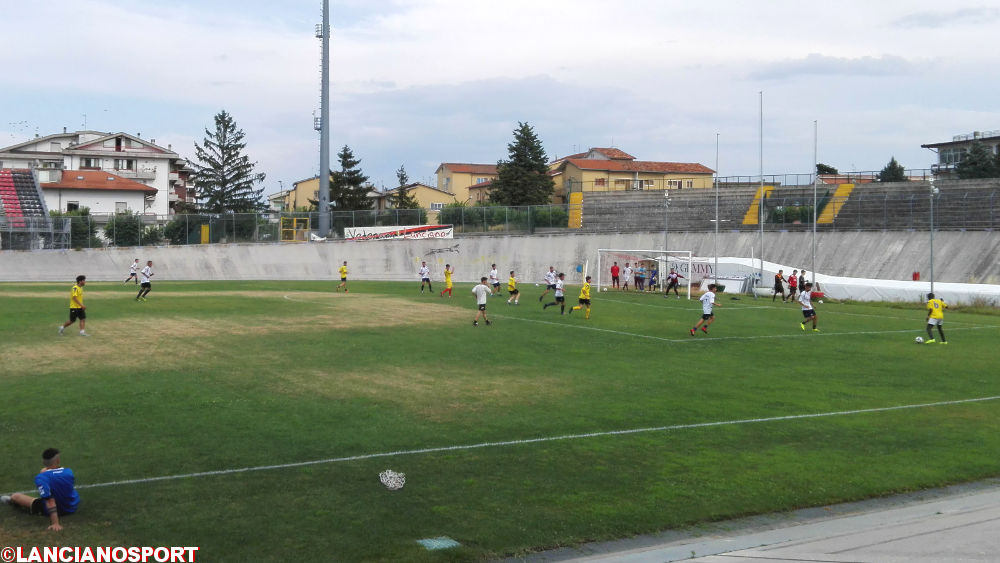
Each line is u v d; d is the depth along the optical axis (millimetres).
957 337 30984
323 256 71062
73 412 15750
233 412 16031
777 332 31531
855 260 60219
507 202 94938
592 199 79750
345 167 105938
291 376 20125
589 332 30391
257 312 35875
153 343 25500
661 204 76250
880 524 10719
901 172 81750
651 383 20141
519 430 15070
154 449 13289
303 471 12281
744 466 13156
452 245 71438
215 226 73875
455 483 11914
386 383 19438
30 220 68375
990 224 58344
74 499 10289
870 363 24078
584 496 11508
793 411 17203
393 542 9641
